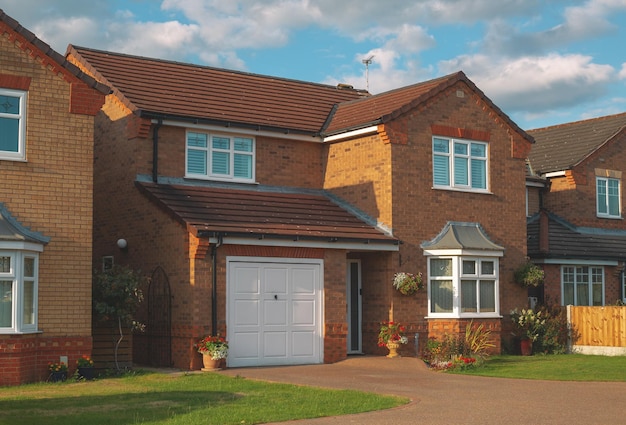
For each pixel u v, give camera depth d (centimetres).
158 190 2281
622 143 3384
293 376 1928
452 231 2494
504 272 2644
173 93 2528
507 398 1577
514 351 2625
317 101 2858
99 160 2502
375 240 2341
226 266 2134
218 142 2484
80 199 1909
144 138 2341
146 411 1376
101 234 2470
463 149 2586
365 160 2502
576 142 3412
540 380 1897
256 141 2539
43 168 1869
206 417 1309
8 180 1825
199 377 1886
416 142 2473
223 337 2116
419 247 2448
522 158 2725
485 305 2527
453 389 1717
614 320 2606
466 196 2570
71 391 1648
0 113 1836
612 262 3098
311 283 2272
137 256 2298
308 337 2253
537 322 2619
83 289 1897
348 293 2466
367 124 2441
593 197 3269
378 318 2425
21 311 1775
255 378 1877
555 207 3288
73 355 1872
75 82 1919
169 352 2148
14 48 1853
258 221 2247
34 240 1800
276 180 2564
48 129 1883
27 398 1541
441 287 2470
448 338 2342
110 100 2459
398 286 2366
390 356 2338
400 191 2425
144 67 2630
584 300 3055
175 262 2152
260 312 2181
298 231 2245
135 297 2067
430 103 2509
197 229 2061
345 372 2031
